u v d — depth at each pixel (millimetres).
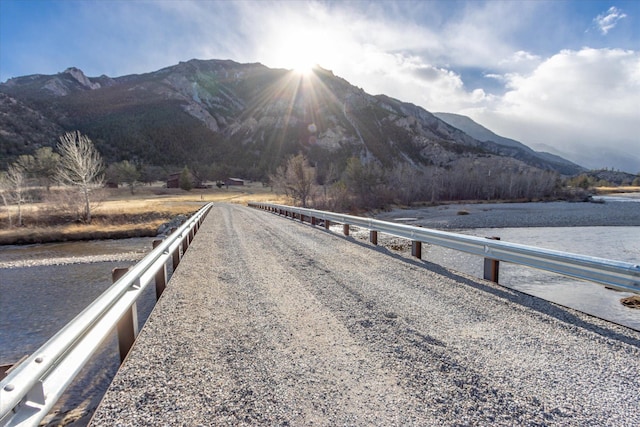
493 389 2568
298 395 2502
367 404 2387
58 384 1972
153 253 5039
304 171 47625
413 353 3170
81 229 30938
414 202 75000
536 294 8820
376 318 4078
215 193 90875
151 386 2625
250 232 13609
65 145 37438
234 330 3775
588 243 20828
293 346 3350
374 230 10180
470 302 4629
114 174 92625
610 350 3199
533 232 28125
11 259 20703
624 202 74500
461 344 3348
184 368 2916
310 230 14219
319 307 4508
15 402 1477
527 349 3229
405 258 7887
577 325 3797
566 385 2617
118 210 39844
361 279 5949
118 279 3605
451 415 2258
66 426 3094
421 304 4570
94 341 2549
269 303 4719
